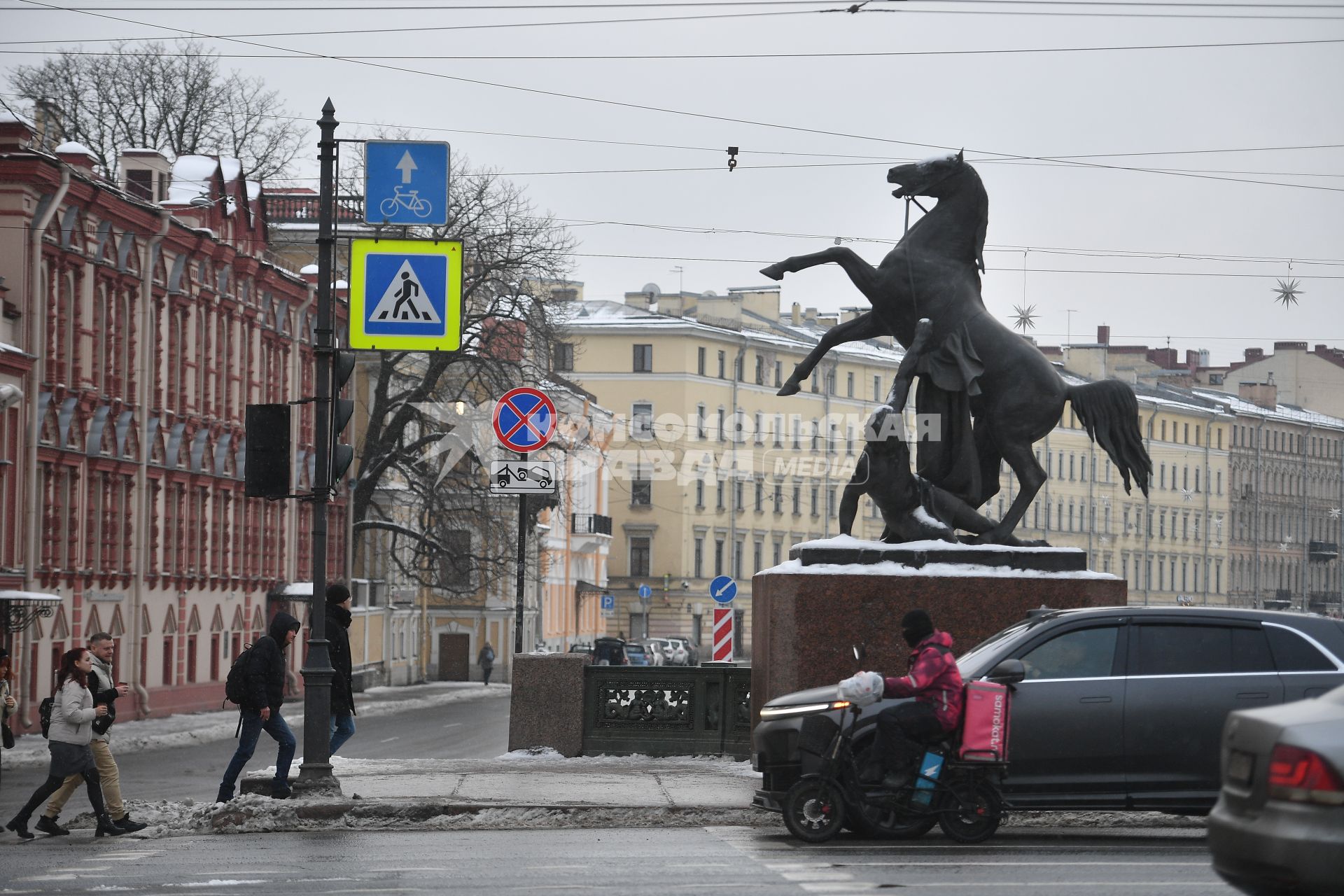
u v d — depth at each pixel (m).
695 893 11.01
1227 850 8.88
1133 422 18.86
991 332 18.88
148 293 45.66
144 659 45.56
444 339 18.92
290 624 18.02
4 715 24.92
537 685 22.73
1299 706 9.01
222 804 16.75
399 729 41.16
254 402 54.94
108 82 62.59
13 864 13.89
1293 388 141.75
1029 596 18.19
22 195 38.59
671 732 22.55
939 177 19.17
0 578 37.19
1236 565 131.12
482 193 56.66
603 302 104.50
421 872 12.52
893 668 18.08
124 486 44.56
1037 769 14.12
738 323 104.38
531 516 58.56
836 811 14.03
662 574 103.88
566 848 13.98
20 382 38.50
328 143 17.67
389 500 68.94
